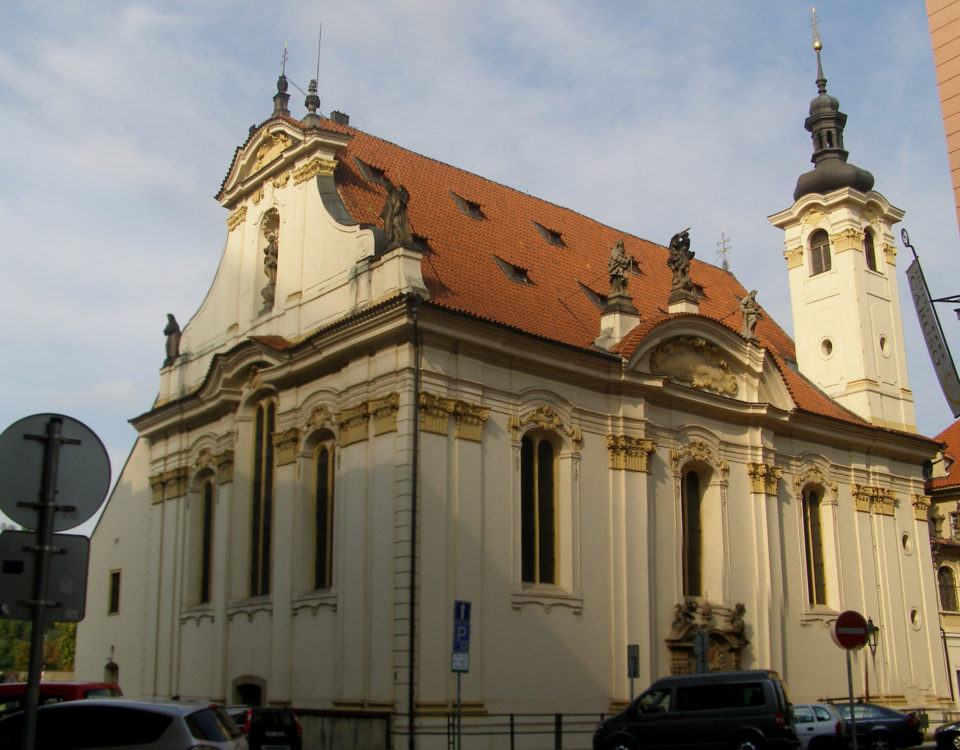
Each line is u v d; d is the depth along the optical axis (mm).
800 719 30359
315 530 34375
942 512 61844
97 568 47094
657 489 37500
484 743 29906
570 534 34125
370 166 39812
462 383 32156
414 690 28828
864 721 30688
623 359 36281
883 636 45750
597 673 33719
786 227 52938
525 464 33969
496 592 31562
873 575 46188
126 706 15961
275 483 35781
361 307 33500
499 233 41750
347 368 33406
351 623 31094
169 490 42562
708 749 25016
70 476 9953
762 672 25328
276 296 38125
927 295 19703
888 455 48562
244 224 41188
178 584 40594
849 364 49281
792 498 43312
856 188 51312
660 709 25953
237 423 38656
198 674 38031
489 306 35438
